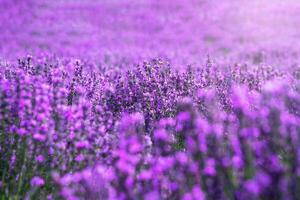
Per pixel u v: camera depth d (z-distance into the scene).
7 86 3.99
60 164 3.59
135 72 5.91
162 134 3.59
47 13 22.73
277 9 23.72
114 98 5.16
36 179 3.46
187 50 15.88
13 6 23.55
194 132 3.48
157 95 5.28
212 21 22.20
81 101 4.14
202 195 2.56
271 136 3.38
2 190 3.47
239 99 4.12
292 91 5.89
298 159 2.59
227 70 8.05
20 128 3.76
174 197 2.73
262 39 18.05
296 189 2.26
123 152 2.83
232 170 2.89
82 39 17.06
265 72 7.82
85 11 24.08
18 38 16.30
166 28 20.89
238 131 3.62
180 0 27.03
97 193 3.01
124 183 2.55
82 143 3.56
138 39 18.17
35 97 3.89
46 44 15.24
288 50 14.67
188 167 2.85
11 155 3.82
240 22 21.84
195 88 5.88
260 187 2.24
